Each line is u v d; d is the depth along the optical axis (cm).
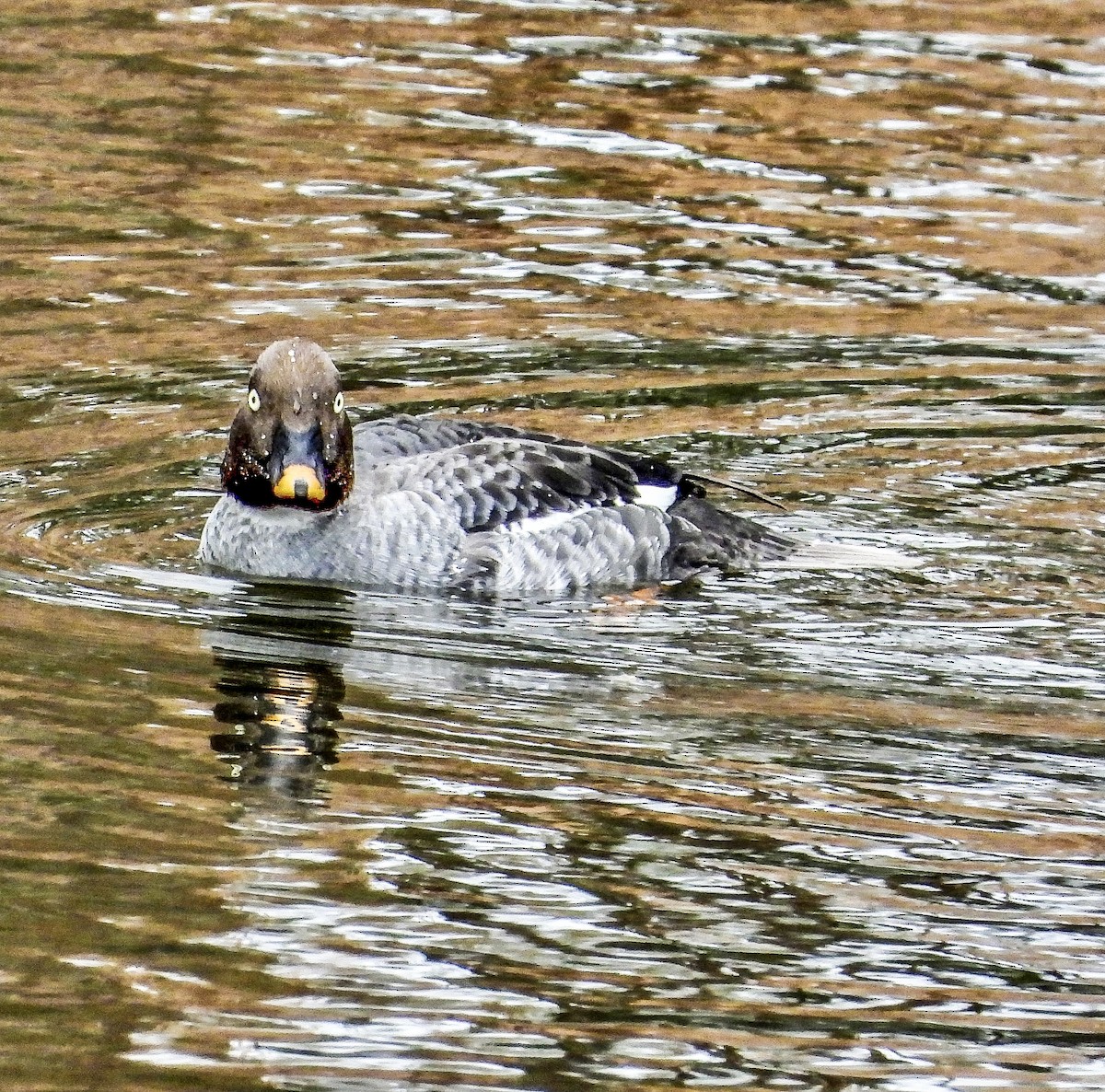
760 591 1247
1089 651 1164
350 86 2272
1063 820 959
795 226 1914
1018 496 1392
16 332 1627
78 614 1168
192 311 1681
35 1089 730
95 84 2253
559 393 1546
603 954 834
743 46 2434
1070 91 2300
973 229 1917
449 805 952
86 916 841
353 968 816
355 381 1549
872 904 881
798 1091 753
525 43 2431
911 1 2614
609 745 1024
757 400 1546
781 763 1009
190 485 1385
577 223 1905
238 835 912
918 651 1157
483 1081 750
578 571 1257
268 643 1141
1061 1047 787
